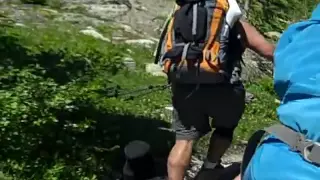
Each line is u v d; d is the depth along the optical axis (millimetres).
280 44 2504
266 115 7191
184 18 4062
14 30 8539
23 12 9945
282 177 2320
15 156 4723
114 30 9859
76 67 6578
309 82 2320
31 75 5211
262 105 7430
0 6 10117
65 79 6074
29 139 4832
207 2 4070
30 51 7449
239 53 4152
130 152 4586
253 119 6965
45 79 5566
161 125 6082
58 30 9094
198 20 4031
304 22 2471
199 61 4035
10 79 5148
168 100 6832
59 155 4984
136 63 8164
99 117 5805
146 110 6367
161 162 5383
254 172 2426
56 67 6371
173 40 4102
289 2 13062
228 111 4273
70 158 5000
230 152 6020
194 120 4258
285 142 2369
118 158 5227
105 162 5129
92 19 10242
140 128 5914
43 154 4871
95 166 5012
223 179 4770
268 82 8398
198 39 4031
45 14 10031
